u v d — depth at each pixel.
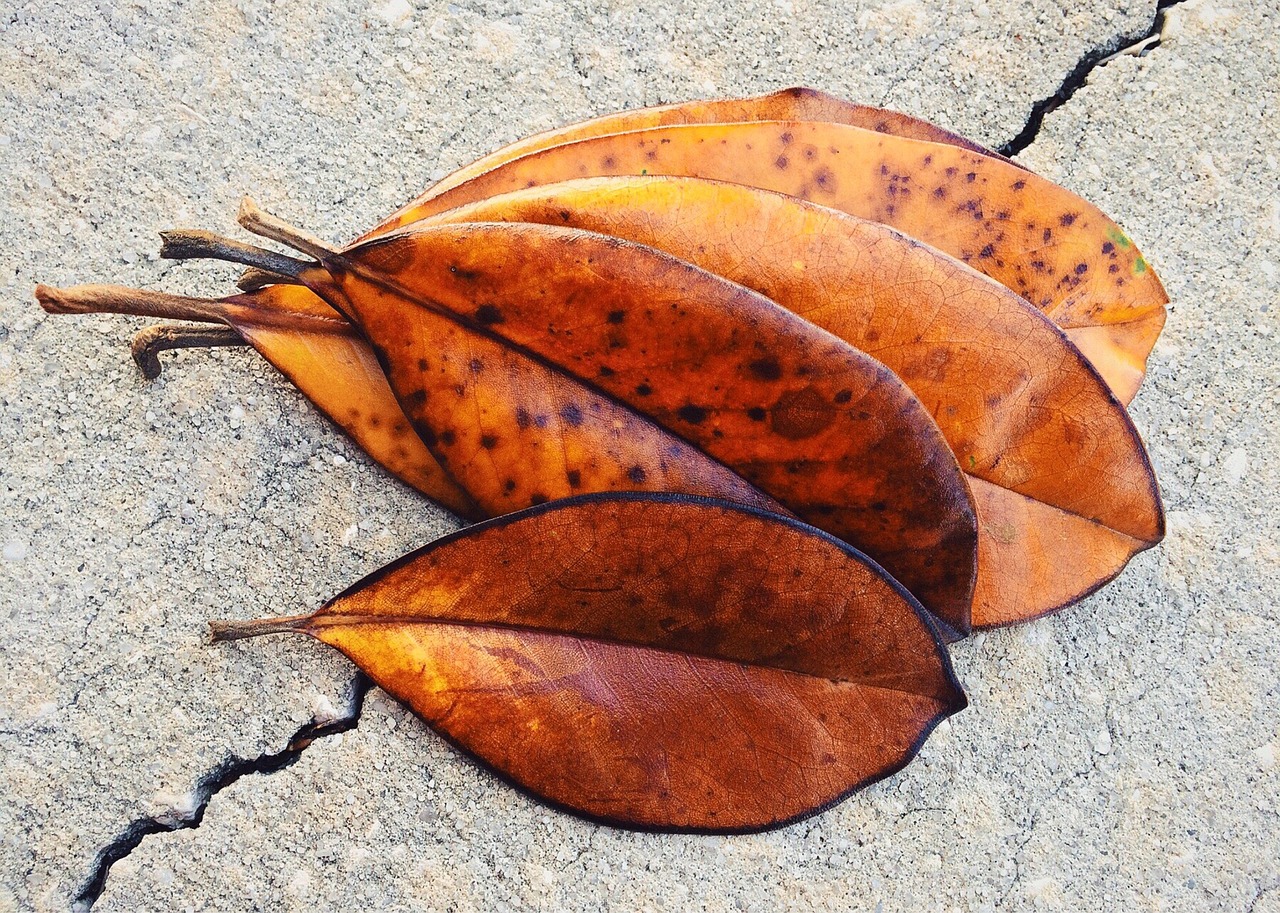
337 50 0.68
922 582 0.63
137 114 0.67
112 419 0.65
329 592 0.65
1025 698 0.66
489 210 0.62
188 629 0.64
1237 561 0.68
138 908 0.63
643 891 0.64
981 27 0.71
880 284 0.62
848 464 0.61
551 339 0.61
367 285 0.61
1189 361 0.69
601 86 0.70
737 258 0.62
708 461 0.62
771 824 0.63
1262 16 0.72
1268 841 0.67
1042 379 0.63
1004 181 0.65
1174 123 0.71
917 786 0.66
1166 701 0.67
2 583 0.64
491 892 0.64
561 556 0.61
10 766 0.63
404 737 0.64
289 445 0.65
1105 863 0.66
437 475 0.64
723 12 0.70
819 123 0.64
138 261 0.66
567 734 0.62
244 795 0.64
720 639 0.62
